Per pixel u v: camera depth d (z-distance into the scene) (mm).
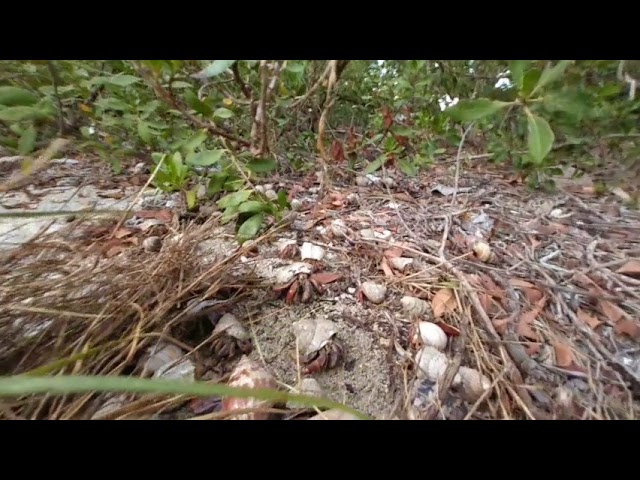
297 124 1485
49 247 839
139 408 553
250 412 529
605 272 991
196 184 1222
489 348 751
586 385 684
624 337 801
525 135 1240
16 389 318
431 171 1761
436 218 1293
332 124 1759
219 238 1066
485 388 648
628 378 702
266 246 1053
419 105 1439
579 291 907
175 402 576
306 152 1581
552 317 847
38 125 938
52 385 329
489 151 1542
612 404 643
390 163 1399
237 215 942
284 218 1111
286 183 1505
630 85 951
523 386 653
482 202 1454
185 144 965
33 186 1346
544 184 1422
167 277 828
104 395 585
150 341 706
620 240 1172
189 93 836
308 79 995
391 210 1348
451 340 776
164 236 1036
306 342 748
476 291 883
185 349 723
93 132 1081
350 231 1165
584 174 1378
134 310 731
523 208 1414
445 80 1108
